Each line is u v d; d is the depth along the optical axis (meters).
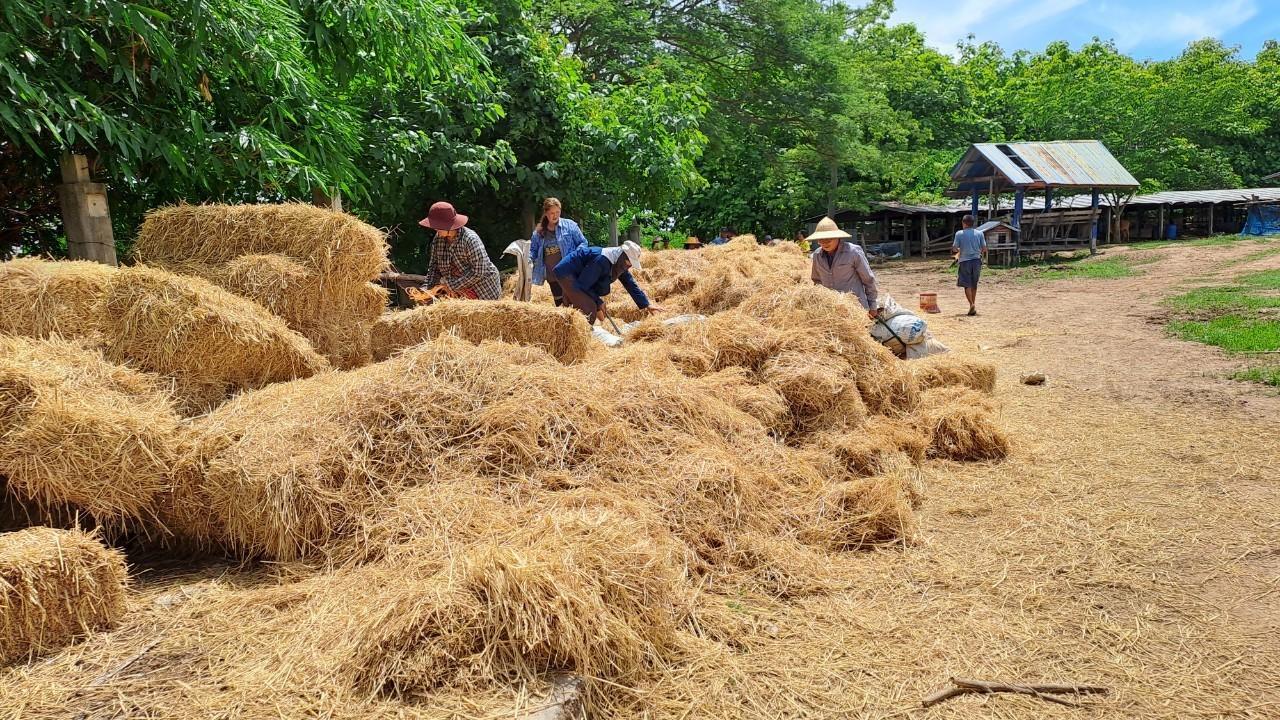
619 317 8.42
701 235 38.66
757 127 30.94
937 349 6.61
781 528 3.51
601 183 12.25
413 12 7.18
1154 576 3.19
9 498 3.18
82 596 2.50
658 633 2.54
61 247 6.92
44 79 5.00
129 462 3.04
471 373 3.62
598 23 22.33
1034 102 45.44
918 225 36.06
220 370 3.81
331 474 3.15
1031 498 4.10
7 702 2.13
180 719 2.05
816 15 27.06
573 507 3.11
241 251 4.70
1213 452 4.79
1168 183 43.09
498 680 2.16
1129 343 9.21
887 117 32.06
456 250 6.16
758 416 4.45
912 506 3.99
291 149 6.24
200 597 2.79
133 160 5.78
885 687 2.45
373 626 2.26
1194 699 2.38
